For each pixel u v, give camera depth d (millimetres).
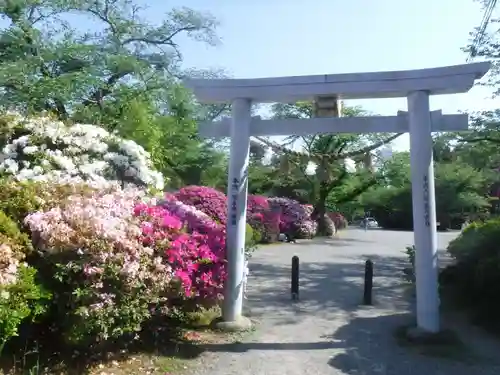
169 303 5855
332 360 5719
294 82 6535
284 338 6520
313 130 6629
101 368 5086
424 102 6230
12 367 4777
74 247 4836
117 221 5191
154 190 8289
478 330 6926
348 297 9188
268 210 19703
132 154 8547
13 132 7949
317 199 24453
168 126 18406
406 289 9953
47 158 7633
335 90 6414
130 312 4945
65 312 4820
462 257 8609
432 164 6297
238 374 5242
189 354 5758
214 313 7254
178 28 18781
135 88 17203
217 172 22469
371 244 19797
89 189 6008
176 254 5527
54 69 16797
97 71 16375
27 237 4934
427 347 6082
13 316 4348
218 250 6430
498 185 36000
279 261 13875
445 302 8367
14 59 16016
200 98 6793
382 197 39062
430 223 6211
